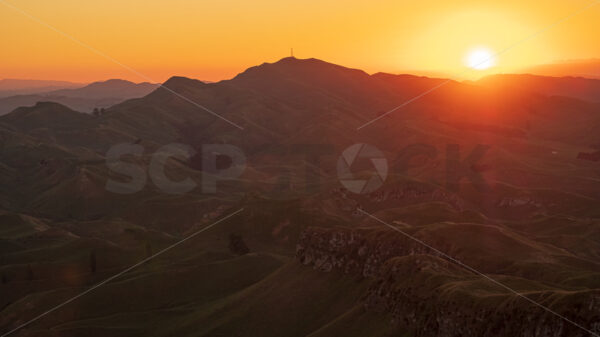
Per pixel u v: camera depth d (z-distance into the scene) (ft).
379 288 456.86
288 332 509.35
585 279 446.60
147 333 592.60
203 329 559.38
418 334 385.70
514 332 318.04
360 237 568.00
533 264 501.97
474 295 360.07
